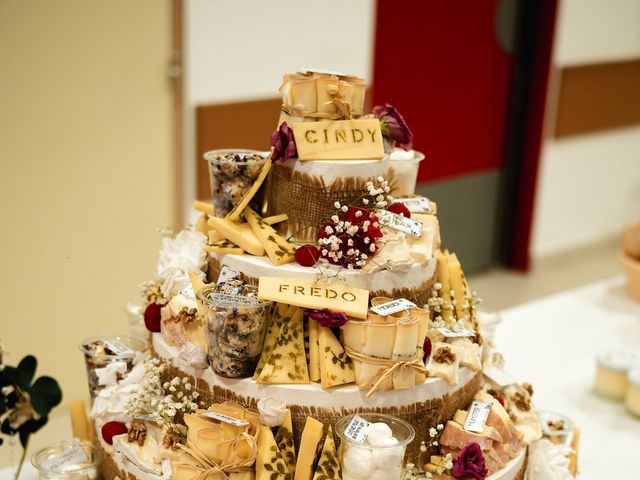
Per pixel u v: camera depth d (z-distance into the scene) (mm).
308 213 1689
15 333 3199
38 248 3168
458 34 4652
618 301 3355
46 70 2975
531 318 3135
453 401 1696
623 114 5824
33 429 1711
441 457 1651
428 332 1754
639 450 2244
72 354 3391
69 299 3320
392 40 4309
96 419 1778
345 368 1568
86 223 3277
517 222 5473
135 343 1935
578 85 5320
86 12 3010
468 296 1885
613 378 2504
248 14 3500
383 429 1496
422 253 1699
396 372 1557
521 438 1762
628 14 5484
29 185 3066
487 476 1631
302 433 1571
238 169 1746
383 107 1784
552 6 4887
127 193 3365
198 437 1514
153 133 3369
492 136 5160
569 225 5879
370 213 1639
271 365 1571
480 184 5242
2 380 1645
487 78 4949
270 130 3787
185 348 1613
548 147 5336
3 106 2914
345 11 3900
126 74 3199
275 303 1636
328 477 1513
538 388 2572
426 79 4590
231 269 1702
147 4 3166
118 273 3453
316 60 3861
